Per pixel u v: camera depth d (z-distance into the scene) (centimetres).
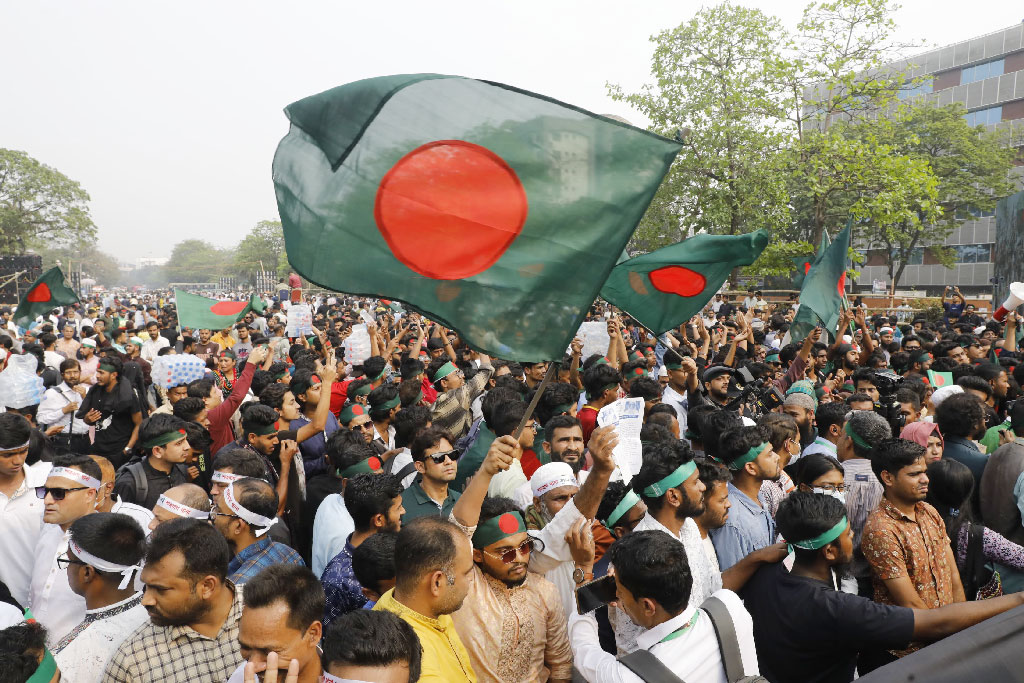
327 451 509
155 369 780
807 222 4203
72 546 316
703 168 2758
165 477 521
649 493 362
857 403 655
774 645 328
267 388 603
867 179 2548
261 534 383
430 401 860
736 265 645
